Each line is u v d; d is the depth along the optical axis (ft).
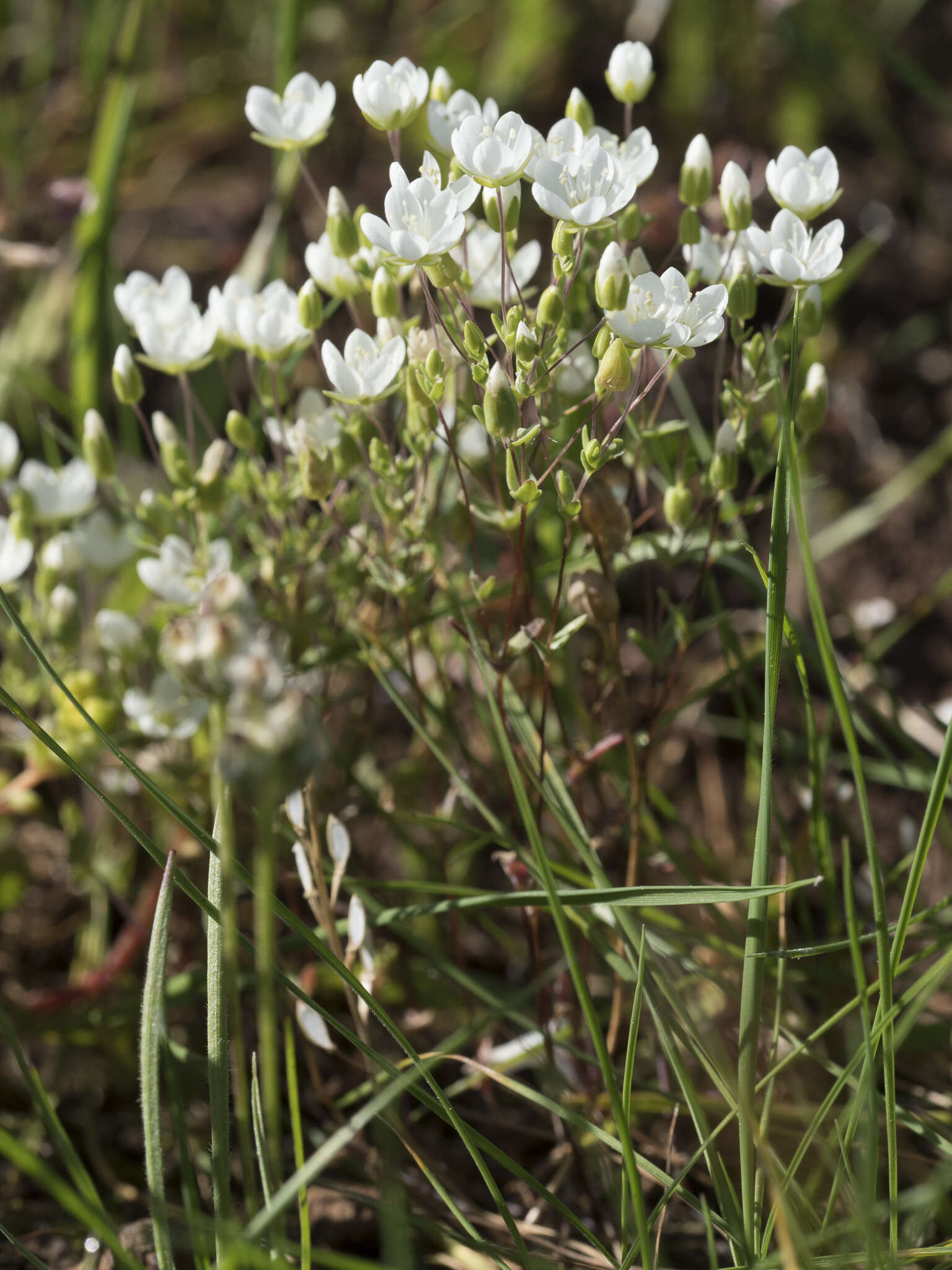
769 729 0.80
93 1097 0.97
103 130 1.13
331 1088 0.97
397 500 0.90
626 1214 0.86
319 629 0.96
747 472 1.22
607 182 0.81
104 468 0.91
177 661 0.71
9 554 0.95
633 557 0.92
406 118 0.85
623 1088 0.86
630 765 0.95
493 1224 0.91
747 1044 0.79
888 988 0.79
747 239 0.87
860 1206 0.79
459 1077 0.98
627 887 0.82
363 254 0.90
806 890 1.00
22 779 0.99
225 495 0.92
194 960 1.01
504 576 1.11
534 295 0.92
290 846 0.97
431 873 1.02
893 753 1.09
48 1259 0.91
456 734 0.98
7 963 1.04
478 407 0.85
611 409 1.02
